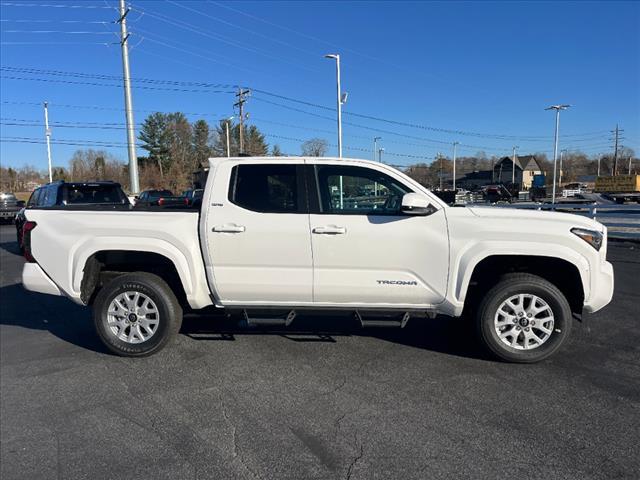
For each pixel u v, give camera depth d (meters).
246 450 3.20
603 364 4.54
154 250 4.70
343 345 5.12
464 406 3.74
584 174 131.00
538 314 4.52
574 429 3.39
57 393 4.11
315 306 4.71
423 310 4.64
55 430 3.51
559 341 4.48
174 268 4.96
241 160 4.74
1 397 4.05
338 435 3.35
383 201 4.70
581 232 4.41
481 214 4.53
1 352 5.10
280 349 5.02
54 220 4.90
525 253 4.39
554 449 3.15
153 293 4.77
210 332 5.59
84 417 3.69
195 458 3.12
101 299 4.83
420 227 4.51
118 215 4.79
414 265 4.53
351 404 3.80
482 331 4.55
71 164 99.88
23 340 5.50
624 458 3.04
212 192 4.68
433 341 5.23
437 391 4.01
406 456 3.09
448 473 2.91
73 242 4.81
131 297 4.84
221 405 3.83
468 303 4.86
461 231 4.47
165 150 90.00
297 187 4.65
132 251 4.82
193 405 3.84
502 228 4.42
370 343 5.18
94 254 4.86
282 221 4.57
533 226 4.42
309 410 3.72
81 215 4.84
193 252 4.68
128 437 3.40
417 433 3.36
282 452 3.17
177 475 2.95
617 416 3.56
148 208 5.10
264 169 4.71
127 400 3.95
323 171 4.68
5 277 9.56
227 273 4.65
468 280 4.44
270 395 3.98
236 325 5.83
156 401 3.93
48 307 7.04
